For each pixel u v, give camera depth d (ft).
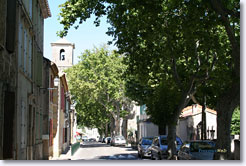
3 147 46.80
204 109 99.35
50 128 105.81
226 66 68.54
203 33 63.57
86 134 576.20
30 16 76.23
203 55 83.20
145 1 59.62
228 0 49.44
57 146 114.83
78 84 198.49
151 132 175.22
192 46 73.20
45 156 97.76
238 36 63.67
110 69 196.95
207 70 70.74
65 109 165.17
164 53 72.08
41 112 94.84
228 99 51.55
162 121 80.53
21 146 63.72
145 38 68.69
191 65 81.71
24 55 68.39
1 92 47.37
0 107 46.80
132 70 78.89
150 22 64.69
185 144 66.08
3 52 48.06
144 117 196.85
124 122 252.62
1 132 46.73
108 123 286.66
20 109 62.80
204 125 98.58
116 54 76.07
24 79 67.97
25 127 68.85
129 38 71.87
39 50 91.04
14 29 51.16
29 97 73.87
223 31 74.95
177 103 79.87
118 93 195.31
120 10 61.93
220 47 66.28
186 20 61.00
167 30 66.74
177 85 79.30
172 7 60.70
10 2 50.70
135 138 221.46
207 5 52.85
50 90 104.94
